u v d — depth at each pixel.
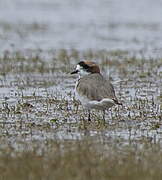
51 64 29.42
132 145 15.37
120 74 27.05
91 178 12.39
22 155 14.05
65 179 12.30
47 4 54.66
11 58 30.83
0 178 12.52
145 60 30.70
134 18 47.22
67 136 16.36
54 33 40.53
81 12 50.41
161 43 37.00
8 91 23.19
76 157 13.79
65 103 20.77
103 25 44.06
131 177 12.42
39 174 12.61
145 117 18.88
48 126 17.50
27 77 25.95
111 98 16.97
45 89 23.64
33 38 38.28
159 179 12.32
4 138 16.08
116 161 13.60
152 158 13.88
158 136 16.59
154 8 52.19
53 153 14.21
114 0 56.81
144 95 22.61
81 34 40.38
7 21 45.00
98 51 33.84
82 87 17.80
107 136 16.39
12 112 19.42
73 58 31.42
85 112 19.52
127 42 37.34
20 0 56.47
